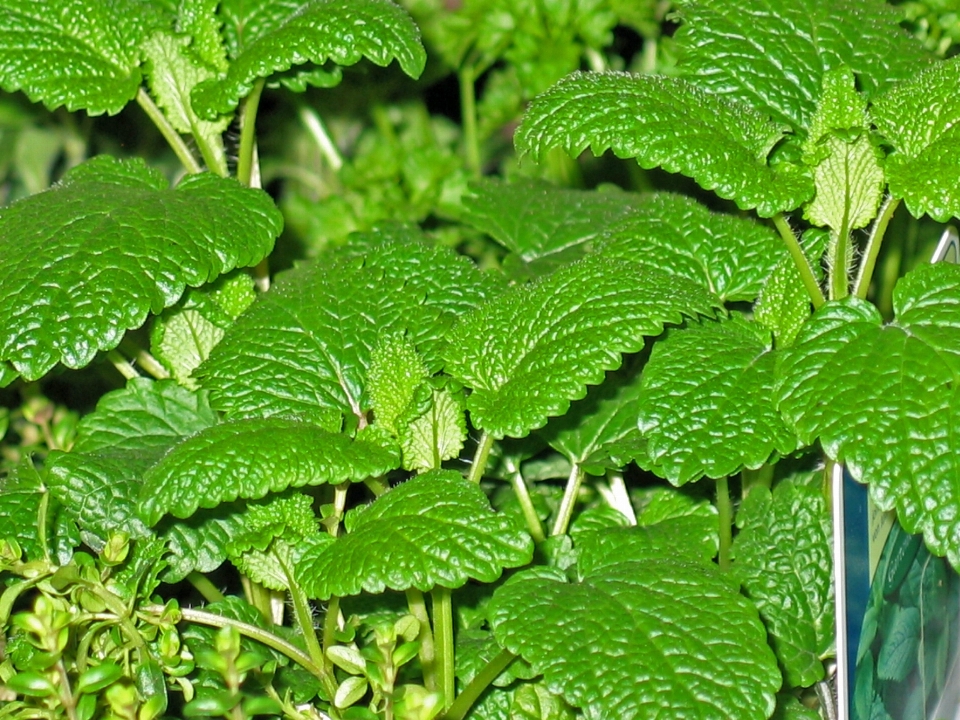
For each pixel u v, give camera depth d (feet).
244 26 1.79
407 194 2.16
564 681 1.32
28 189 2.41
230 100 1.64
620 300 1.44
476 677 1.41
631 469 1.71
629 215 1.68
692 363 1.46
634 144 1.43
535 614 1.36
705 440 1.41
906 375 1.37
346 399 1.54
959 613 1.55
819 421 1.35
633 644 1.34
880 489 1.33
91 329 1.44
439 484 1.39
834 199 1.47
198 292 1.61
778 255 1.61
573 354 1.41
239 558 1.45
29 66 1.69
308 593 1.35
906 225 1.95
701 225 1.63
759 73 1.61
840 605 1.37
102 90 1.70
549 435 1.59
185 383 1.63
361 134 2.57
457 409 1.48
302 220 2.13
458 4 2.47
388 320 1.58
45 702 1.36
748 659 1.33
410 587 1.40
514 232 1.84
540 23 2.09
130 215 1.51
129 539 1.44
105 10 1.73
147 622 1.41
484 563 1.33
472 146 2.34
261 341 1.56
